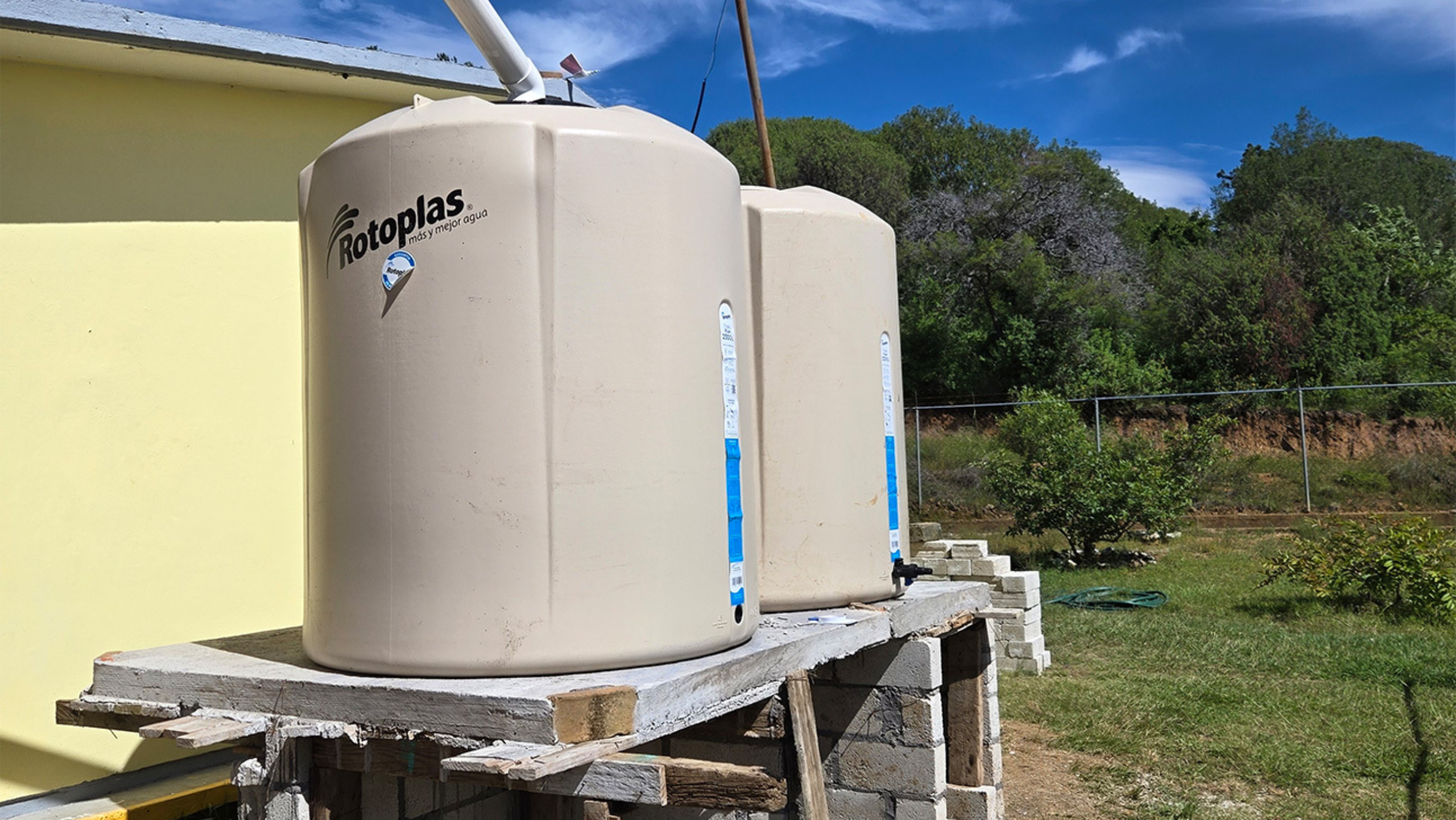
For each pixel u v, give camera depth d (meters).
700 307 2.54
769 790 1.95
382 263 2.38
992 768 4.58
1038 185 32.22
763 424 3.45
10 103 4.02
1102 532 15.16
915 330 29.86
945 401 29.34
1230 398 25.50
